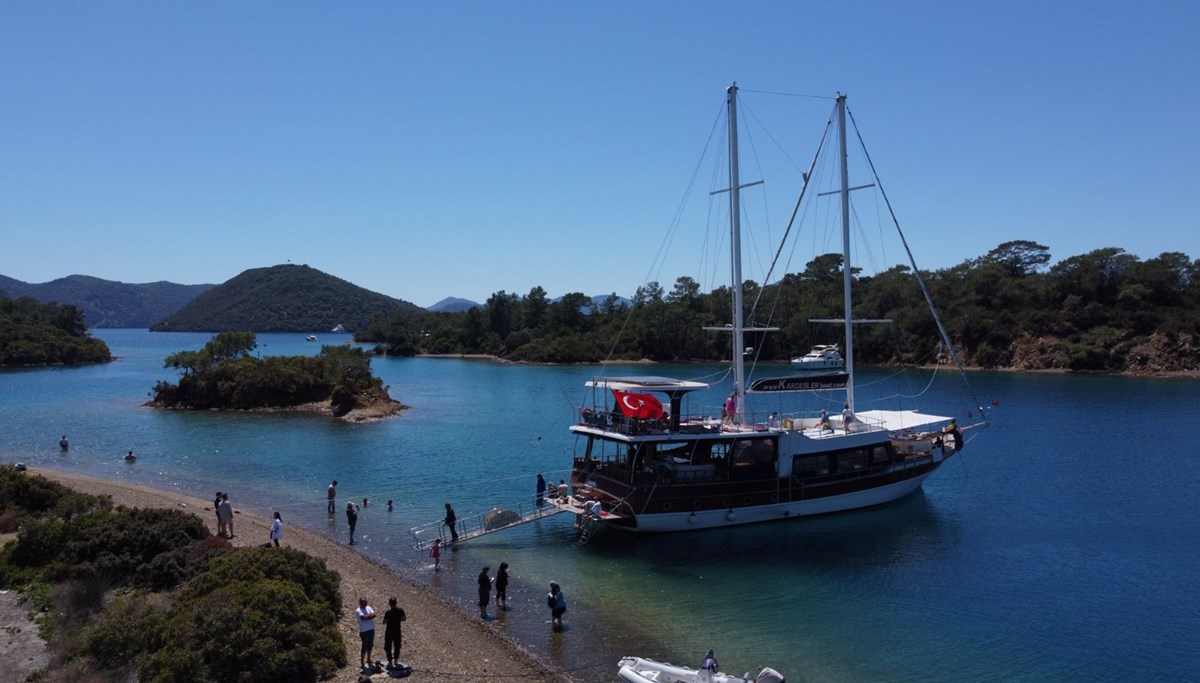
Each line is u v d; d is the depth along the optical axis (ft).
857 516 143.54
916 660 84.07
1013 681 79.30
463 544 127.34
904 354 523.29
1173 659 84.74
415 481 177.88
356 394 309.83
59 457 206.49
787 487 136.36
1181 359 466.29
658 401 127.24
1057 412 303.27
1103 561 119.14
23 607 84.12
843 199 154.10
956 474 187.21
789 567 115.14
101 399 348.79
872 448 147.13
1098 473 188.24
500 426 272.72
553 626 91.61
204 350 335.47
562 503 133.18
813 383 146.72
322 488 170.30
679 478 129.80
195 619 68.39
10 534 113.91
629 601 100.83
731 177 140.36
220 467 194.08
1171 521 142.51
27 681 64.18
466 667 78.13
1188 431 256.32
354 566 112.88
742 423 139.44
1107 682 79.41
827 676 79.97
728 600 101.60
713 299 642.22
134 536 98.32
